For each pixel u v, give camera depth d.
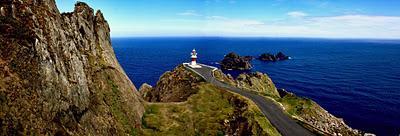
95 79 48.44
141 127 52.22
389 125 97.12
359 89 150.38
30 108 28.73
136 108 54.62
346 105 120.38
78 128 35.62
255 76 113.75
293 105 75.06
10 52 30.20
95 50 56.03
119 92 52.25
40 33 34.81
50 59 34.84
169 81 89.06
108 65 56.38
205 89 71.12
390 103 123.62
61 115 33.56
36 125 28.34
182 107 61.94
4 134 24.55
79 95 39.47
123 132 46.16
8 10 33.25
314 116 71.62
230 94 67.62
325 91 145.50
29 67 31.17
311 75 191.00
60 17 43.97
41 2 38.88
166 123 55.56
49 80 33.31
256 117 55.72
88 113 40.06
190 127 56.03
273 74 190.75
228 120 57.44
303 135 51.06
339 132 69.88
